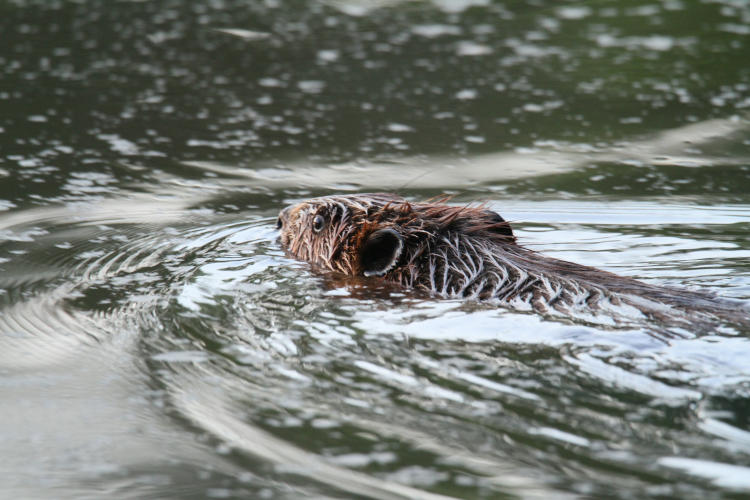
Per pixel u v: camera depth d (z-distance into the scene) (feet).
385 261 43.62
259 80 89.97
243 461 27.73
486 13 112.47
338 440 28.45
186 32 104.83
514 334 35.19
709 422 28.19
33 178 65.67
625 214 57.52
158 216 58.03
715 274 43.91
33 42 100.48
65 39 101.71
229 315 38.78
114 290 43.09
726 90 86.12
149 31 104.99
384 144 74.49
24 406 31.86
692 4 113.19
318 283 43.01
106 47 99.30
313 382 32.19
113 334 37.73
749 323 34.99
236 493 26.12
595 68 92.68
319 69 93.15
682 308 36.42
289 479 26.63
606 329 34.81
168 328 37.76
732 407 28.99
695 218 56.34
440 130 77.56
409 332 35.96
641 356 32.58
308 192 64.23
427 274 42.16
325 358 33.96
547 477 25.91
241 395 31.58
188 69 92.73
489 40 101.76
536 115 81.05
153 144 73.82
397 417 29.55
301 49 99.40
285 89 87.66
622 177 66.44
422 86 88.48
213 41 101.76
